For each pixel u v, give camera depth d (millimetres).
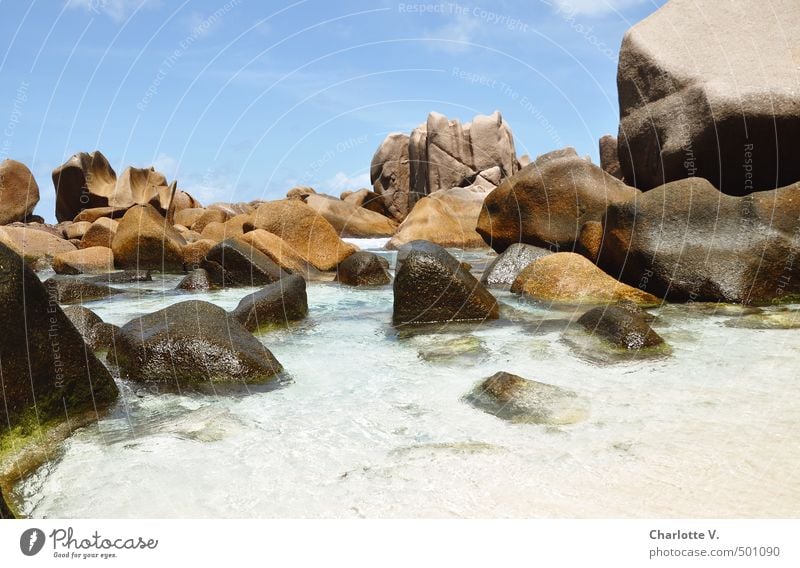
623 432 2969
